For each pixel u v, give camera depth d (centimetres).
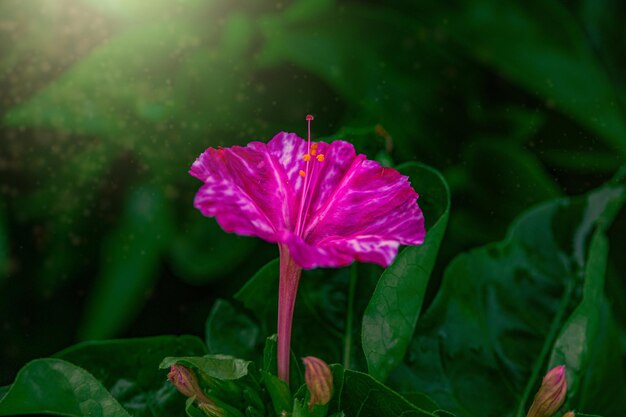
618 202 25
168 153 28
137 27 28
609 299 27
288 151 22
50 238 28
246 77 28
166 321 28
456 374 24
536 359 25
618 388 25
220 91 28
